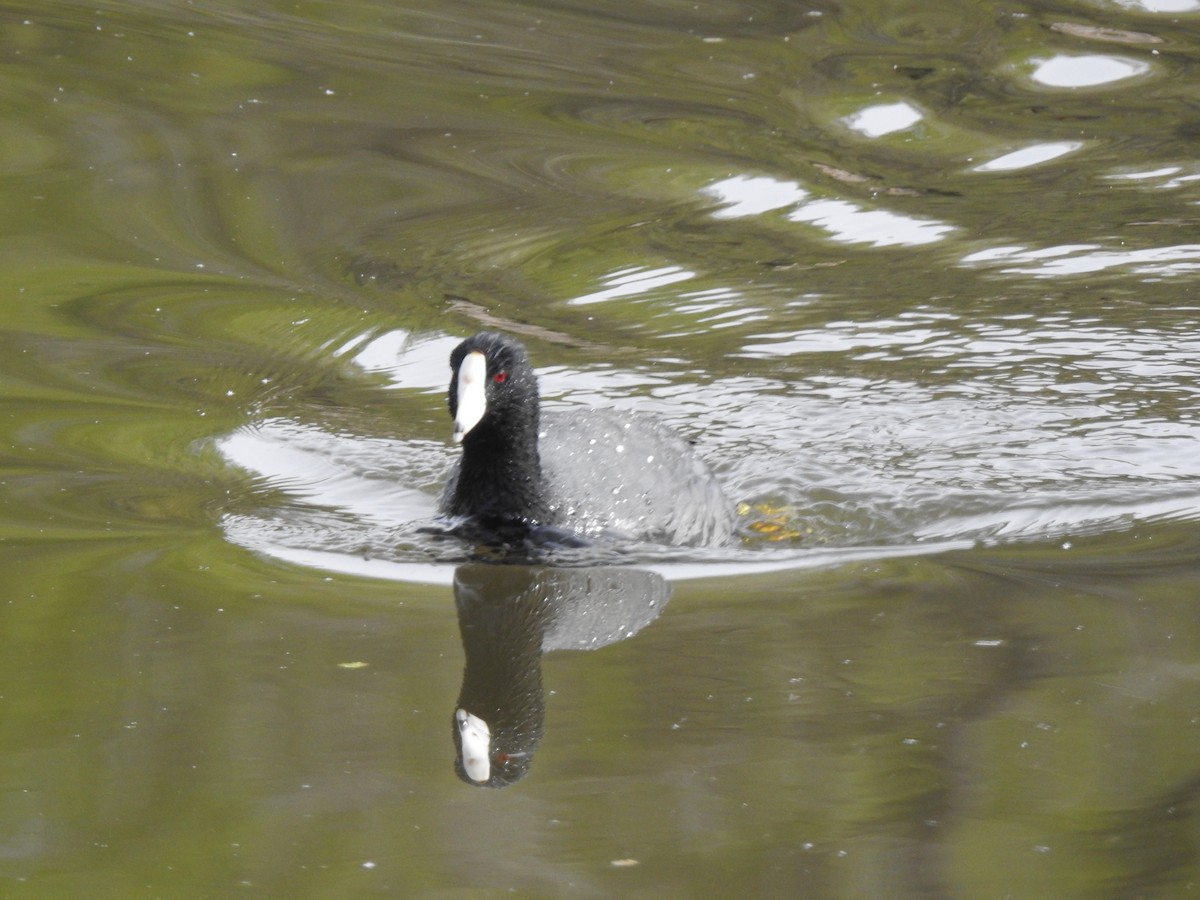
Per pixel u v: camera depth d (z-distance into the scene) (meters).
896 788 7.85
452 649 9.53
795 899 6.91
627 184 20.03
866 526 12.20
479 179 20.02
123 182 19.28
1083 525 11.97
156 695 8.82
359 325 16.34
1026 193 20.39
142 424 13.74
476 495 11.88
